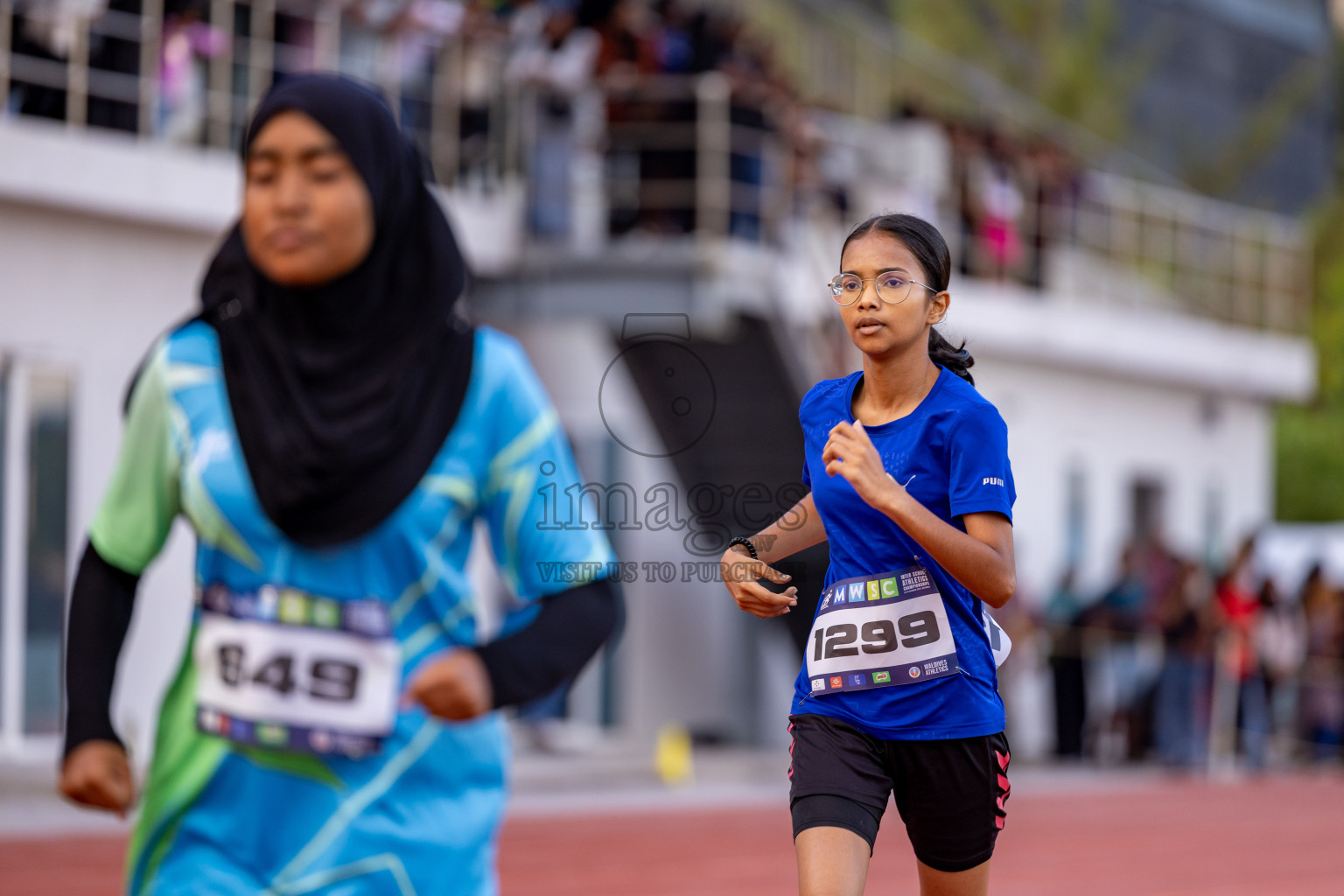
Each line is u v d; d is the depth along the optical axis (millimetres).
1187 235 67625
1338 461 100812
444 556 11344
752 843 33031
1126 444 64062
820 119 48812
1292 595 66312
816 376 44625
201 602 11367
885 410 12094
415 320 11406
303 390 11133
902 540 11992
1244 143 103562
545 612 11375
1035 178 58656
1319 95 109500
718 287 42281
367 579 11156
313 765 11047
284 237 11016
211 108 40375
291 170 11117
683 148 42906
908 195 52094
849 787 11859
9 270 37375
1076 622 53438
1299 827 38562
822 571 34406
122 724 38125
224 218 40094
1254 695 52844
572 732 47625
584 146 44188
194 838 11180
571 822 35656
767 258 43531
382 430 11094
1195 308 67312
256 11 40594
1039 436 59719
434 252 11516
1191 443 67438
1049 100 94062
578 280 43531
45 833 31781
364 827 11000
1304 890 29062
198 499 11203
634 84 43000
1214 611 51625
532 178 44125
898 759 12078
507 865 29328
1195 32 102000
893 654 11984
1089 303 60625
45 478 38031
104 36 38906
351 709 11039
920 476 11820
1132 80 98250
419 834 11078
